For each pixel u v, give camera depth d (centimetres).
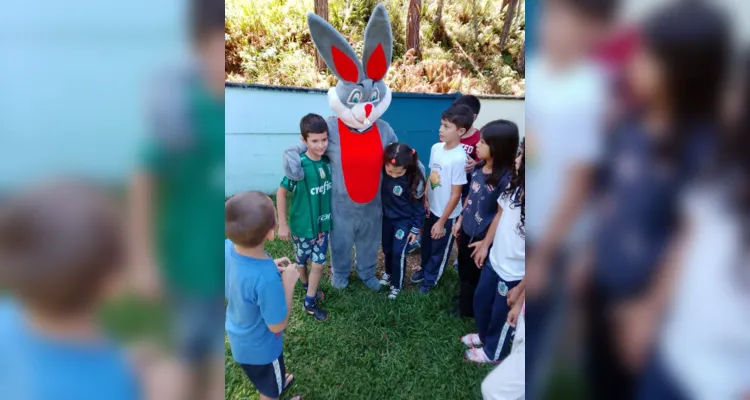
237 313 156
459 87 759
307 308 253
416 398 194
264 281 150
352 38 794
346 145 254
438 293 279
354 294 280
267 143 466
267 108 460
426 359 217
